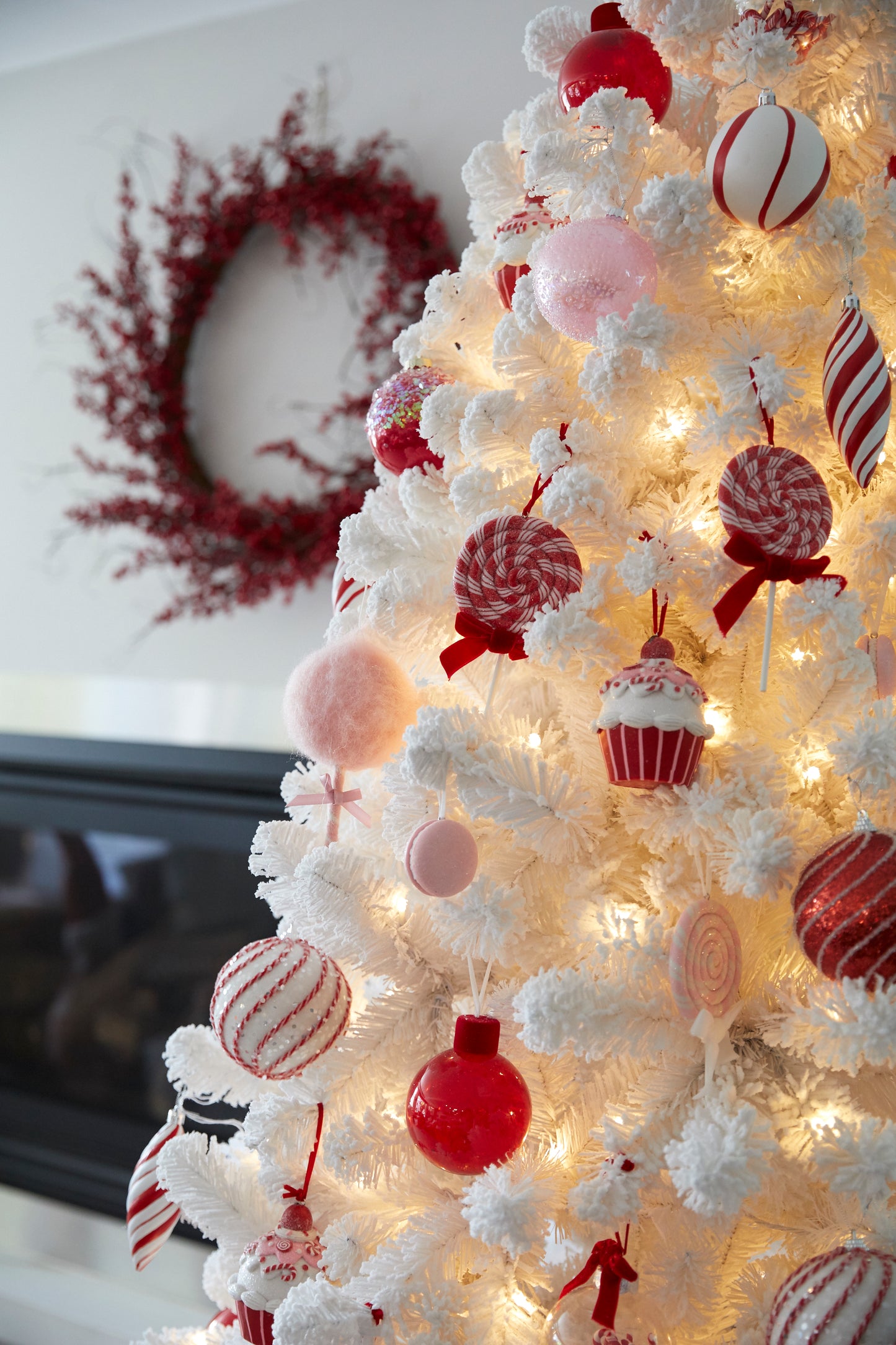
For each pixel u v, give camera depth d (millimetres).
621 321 1219
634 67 1290
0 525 3008
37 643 2941
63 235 2934
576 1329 1233
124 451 2826
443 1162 1242
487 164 1435
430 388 1399
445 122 2447
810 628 1213
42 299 2955
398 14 2508
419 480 1368
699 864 1233
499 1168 1220
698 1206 1129
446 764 1233
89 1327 2379
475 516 1303
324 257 2551
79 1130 2850
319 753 1351
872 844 1173
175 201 2719
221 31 2734
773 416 1209
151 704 2764
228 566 2592
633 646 1291
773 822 1181
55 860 2904
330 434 2545
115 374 2771
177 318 2674
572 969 1230
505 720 1305
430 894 1247
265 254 2637
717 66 1272
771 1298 1211
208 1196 1387
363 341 2473
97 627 2850
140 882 2803
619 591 1279
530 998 1180
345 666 1342
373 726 1332
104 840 2844
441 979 1371
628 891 1316
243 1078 1442
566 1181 1255
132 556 2793
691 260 1235
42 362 2947
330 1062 1331
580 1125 1270
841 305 1252
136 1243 1469
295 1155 1351
